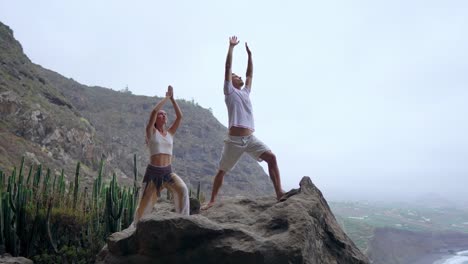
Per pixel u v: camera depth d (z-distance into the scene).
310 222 6.68
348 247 7.75
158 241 6.25
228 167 7.84
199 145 62.59
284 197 7.71
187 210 7.33
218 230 6.30
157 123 7.74
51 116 34.66
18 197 10.96
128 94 78.81
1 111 31.00
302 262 6.12
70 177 29.06
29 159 27.98
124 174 41.59
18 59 42.72
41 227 10.72
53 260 10.14
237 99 7.48
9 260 9.12
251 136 7.52
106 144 44.44
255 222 7.08
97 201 12.38
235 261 6.11
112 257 6.75
